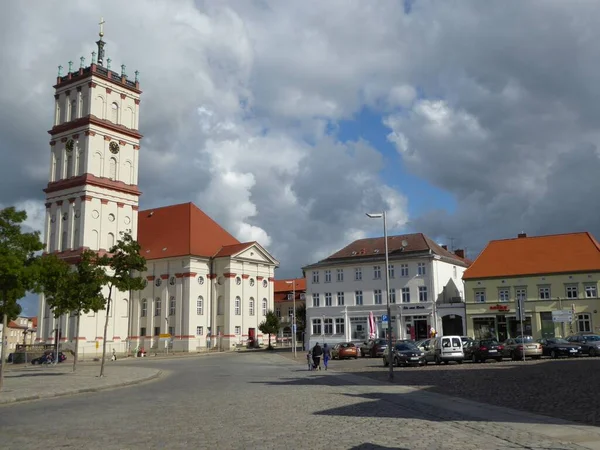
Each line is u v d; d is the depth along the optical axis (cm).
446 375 3075
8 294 2552
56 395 2380
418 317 7119
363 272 7569
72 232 7950
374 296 7450
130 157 8512
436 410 1650
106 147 8181
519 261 6650
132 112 8650
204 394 2302
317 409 1722
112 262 3625
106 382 2972
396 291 7306
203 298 9369
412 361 4156
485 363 4147
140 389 2669
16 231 2503
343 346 5841
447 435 1212
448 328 6962
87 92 8138
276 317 9594
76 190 7969
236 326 9450
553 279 6331
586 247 6494
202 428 1371
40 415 1711
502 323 6531
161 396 2262
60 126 8244
